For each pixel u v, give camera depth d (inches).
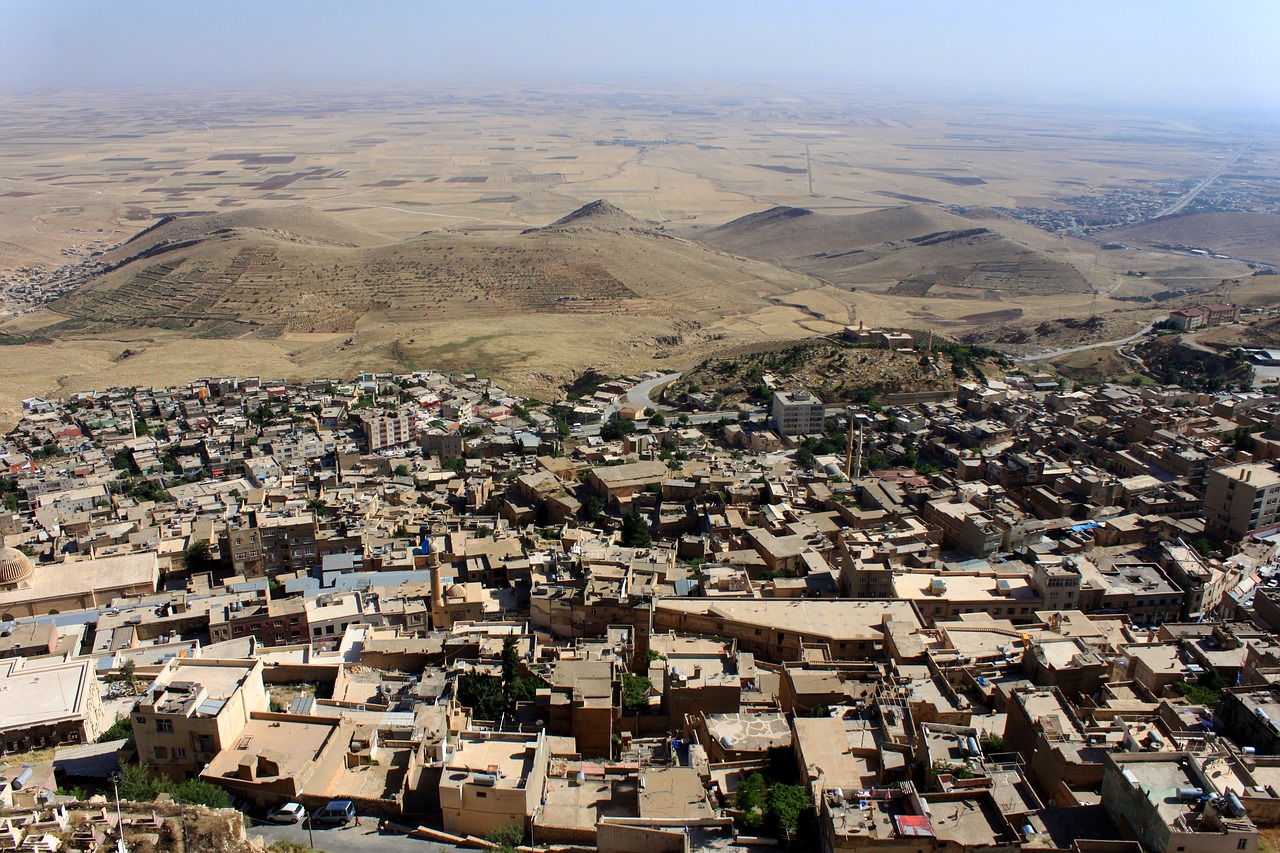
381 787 4040.4
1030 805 3575.3
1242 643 5511.8
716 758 4308.6
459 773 3905.0
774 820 3663.9
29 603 7367.1
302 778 3981.3
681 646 5684.1
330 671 5487.2
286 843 3713.1
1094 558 7426.2
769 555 7480.3
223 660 4589.1
